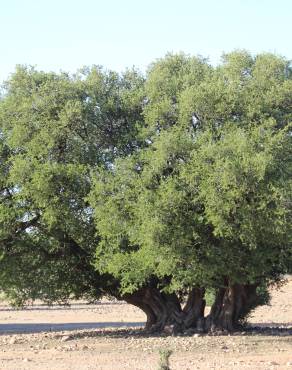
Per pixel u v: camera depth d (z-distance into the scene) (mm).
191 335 29219
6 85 29797
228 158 23938
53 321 54938
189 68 29625
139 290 31781
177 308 31219
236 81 27219
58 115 27703
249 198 24031
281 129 26391
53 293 31922
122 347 25359
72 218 27641
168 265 24953
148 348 24672
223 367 19328
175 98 28172
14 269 29781
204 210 25078
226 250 25547
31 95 28531
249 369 18844
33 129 28094
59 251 30734
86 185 27516
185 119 26734
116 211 25734
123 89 30328
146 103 29344
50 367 20547
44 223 28766
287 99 26922
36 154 27578
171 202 24438
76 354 23938
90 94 28984
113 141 29234
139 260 25859
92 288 32656
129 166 26344
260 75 27609
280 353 22547
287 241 24922
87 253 30562
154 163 25469
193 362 20703
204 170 24344
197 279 25984
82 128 28469
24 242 29766
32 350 26188
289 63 28562
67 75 29734
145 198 24875
